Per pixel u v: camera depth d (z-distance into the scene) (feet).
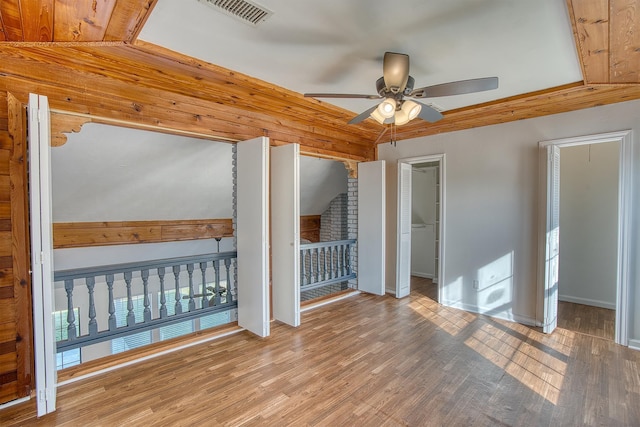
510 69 8.74
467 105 11.65
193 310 11.30
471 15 6.30
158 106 9.66
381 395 7.79
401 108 7.99
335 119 13.28
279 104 11.39
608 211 14.29
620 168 10.44
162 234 18.42
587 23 5.89
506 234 12.87
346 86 10.05
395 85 7.74
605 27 6.01
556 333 11.46
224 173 16.62
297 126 13.52
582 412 7.13
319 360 9.51
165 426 6.70
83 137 11.69
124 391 7.93
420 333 11.50
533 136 12.23
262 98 10.75
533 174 12.21
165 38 7.13
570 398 7.64
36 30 6.32
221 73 8.82
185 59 8.01
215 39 7.20
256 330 11.16
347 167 16.63
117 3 5.42
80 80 8.34
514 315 12.68
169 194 16.61
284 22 6.54
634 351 10.01
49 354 6.98
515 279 12.64
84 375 8.51
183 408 7.29
